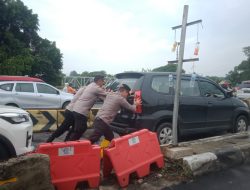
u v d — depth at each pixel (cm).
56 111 1050
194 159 609
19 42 4188
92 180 525
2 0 4100
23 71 3988
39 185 465
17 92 1512
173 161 630
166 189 544
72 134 784
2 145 551
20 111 586
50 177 475
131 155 566
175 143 693
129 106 683
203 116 873
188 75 866
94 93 745
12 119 559
